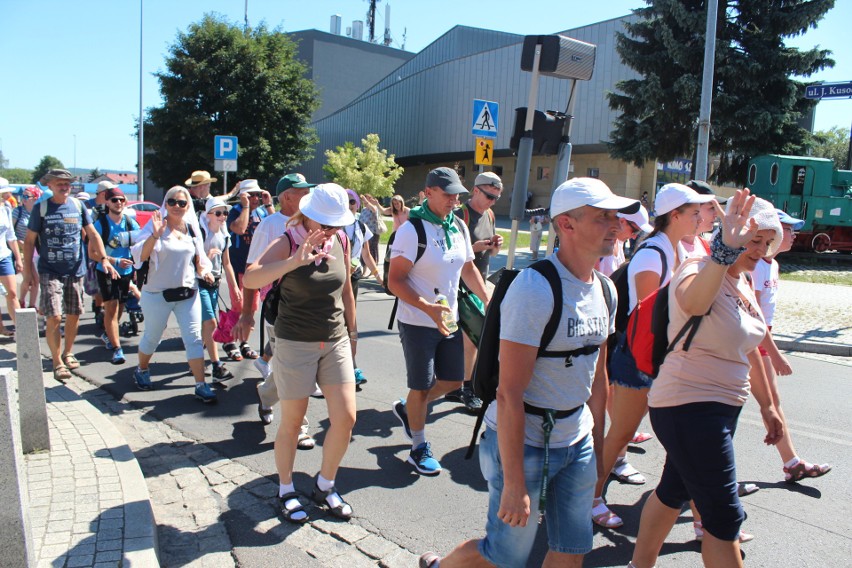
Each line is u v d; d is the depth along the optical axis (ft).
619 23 93.35
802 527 12.22
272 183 130.72
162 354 24.53
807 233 63.46
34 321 13.80
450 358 14.74
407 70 167.53
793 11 65.72
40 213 20.58
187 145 122.21
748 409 19.31
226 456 15.17
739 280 9.36
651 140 71.46
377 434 16.87
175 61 118.62
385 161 100.73
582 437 8.16
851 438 16.96
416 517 12.46
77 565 9.67
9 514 8.11
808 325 32.07
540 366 7.80
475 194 19.39
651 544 9.75
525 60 20.03
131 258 25.30
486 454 8.28
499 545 8.04
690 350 8.77
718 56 65.51
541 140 20.40
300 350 11.76
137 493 12.03
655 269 11.34
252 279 11.39
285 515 12.12
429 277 14.26
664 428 8.97
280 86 126.52
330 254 11.91
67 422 15.83
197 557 10.90
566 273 7.82
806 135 69.41
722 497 8.46
